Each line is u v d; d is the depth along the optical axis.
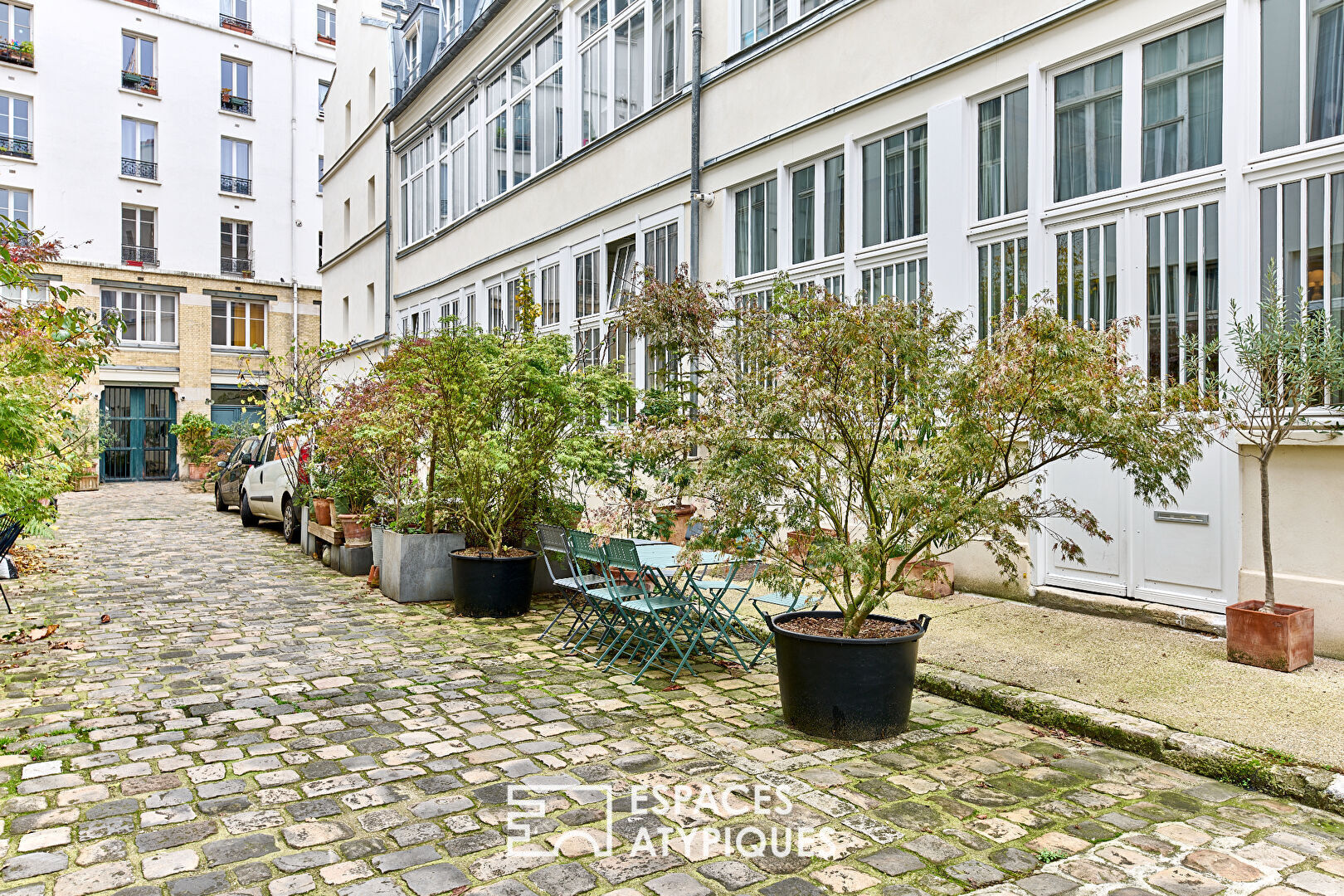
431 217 19.02
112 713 4.92
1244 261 5.84
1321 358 4.96
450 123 18.06
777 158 9.61
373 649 6.53
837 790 3.89
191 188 30.19
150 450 29.27
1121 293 6.59
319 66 33.00
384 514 9.52
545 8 14.20
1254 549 5.78
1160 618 6.16
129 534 13.79
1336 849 3.33
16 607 7.93
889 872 3.14
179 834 3.40
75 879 3.04
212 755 4.28
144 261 29.56
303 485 12.02
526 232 15.03
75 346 7.67
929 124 7.90
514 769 4.12
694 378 9.20
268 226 31.73
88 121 28.31
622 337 12.30
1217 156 6.09
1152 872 3.15
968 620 6.61
